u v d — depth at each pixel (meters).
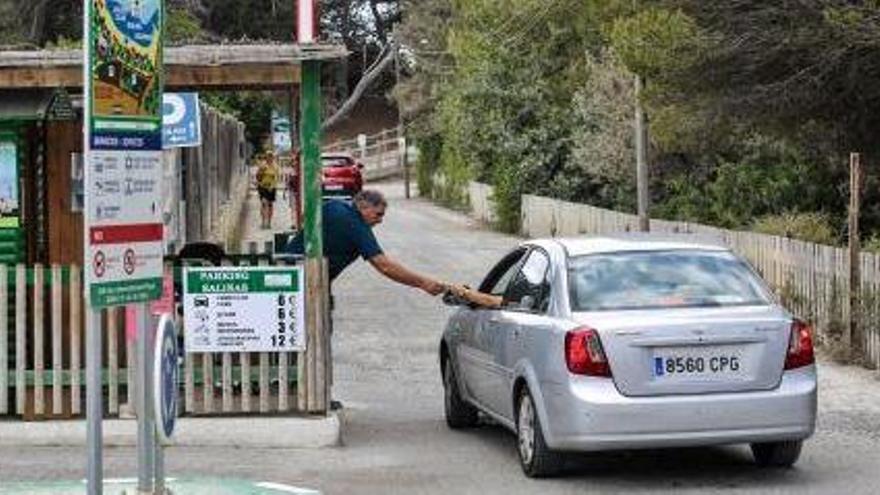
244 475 13.15
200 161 32.22
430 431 15.55
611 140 41.97
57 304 14.55
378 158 100.31
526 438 12.92
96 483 9.97
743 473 13.02
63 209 16.92
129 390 14.52
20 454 14.02
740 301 12.78
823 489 12.32
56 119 16.83
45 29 61.94
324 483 12.78
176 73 14.81
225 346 14.57
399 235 51.31
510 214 53.34
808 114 26.83
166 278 14.40
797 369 12.34
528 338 12.84
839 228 30.45
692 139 28.77
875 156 28.19
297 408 14.77
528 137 52.03
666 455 13.88
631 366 11.96
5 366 14.58
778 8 25.69
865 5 24.11
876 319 20.16
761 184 33.94
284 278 14.62
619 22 26.73
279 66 14.85
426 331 24.80
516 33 51.22
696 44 25.98
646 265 13.10
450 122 61.84
